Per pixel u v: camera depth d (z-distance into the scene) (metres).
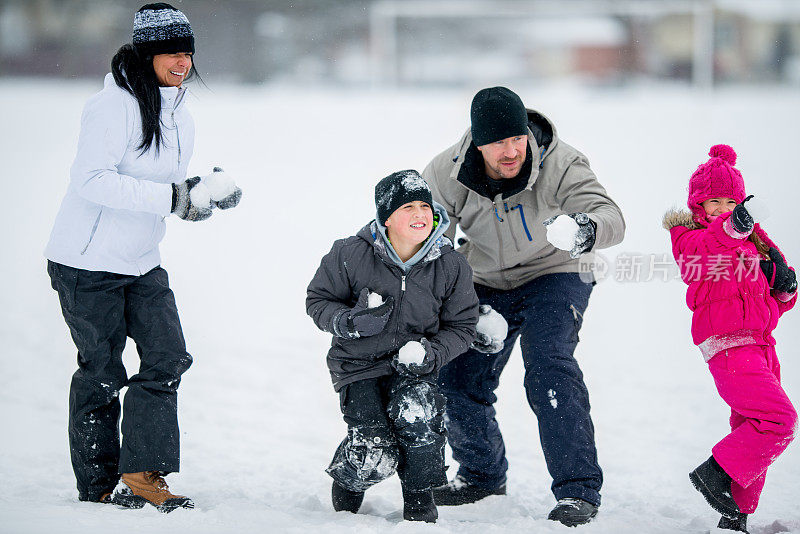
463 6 165.25
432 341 13.02
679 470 17.45
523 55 166.88
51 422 19.53
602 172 64.81
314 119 103.50
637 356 25.75
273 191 60.31
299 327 29.09
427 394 12.66
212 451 18.34
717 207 13.59
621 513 13.84
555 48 166.88
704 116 100.81
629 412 21.11
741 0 177.12
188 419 20.53
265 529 11.62
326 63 173.12
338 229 47.53
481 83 161.38
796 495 15.41
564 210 14.31
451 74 160.88
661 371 24.31
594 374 24.16
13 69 166.75
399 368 12.64
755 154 69.19
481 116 13.83
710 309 13.09
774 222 42.06
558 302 14.26
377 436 12.63
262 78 171.75
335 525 11.73
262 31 173.50
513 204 14.41
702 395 22.23
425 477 12.62
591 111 109.94
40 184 60.44
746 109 108.31
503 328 13.97
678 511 14.27
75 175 12.94
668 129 89.25
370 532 11.48
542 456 18.62
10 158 71.94
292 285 35.19
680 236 13.48
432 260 12.93
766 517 14.12
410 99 131.62
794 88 159.62
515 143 13.83
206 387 22.94
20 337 26.38
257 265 38.81
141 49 13.22
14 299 31.30
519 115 13.84
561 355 13.80
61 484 15.13
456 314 13.23
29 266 37.19
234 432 19.77
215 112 111.00
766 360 13.10
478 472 14.98
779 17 177.25
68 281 13.35
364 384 12.91
